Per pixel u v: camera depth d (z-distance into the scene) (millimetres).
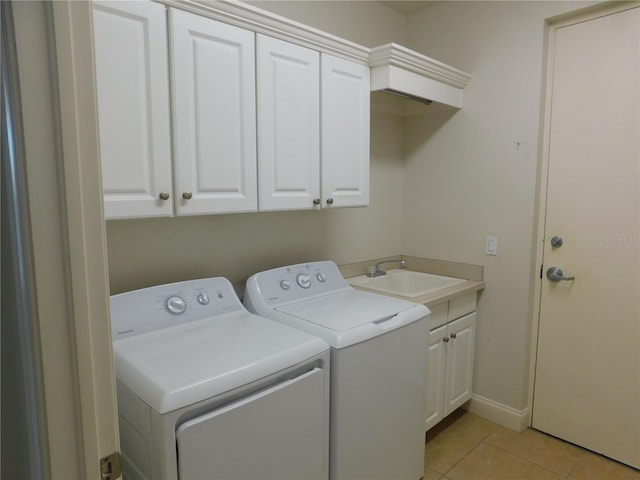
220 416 1130
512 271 2361
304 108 1787
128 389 1158
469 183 2510
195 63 1438
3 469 565
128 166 1319
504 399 2451
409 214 2846
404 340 1725
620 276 2061
